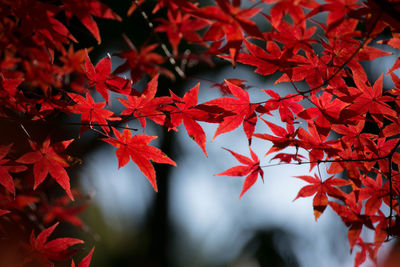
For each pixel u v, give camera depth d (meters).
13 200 1.38
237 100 1.36
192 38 1.28
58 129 1.63
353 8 1.28
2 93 1.33
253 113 1.37
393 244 1.57
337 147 1.39
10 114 1.37
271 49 1.33
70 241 1.39
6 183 1.36
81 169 1.70
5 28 1.29
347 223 1.42
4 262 1.37
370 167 1.39
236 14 1.27
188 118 1.36
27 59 1.30
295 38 1.32
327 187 1.40
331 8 1.28
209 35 1.28
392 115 1.36
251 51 1.34
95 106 1.36
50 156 1.36
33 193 1.42
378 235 1.42
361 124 1.38
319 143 1.38
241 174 1.40
